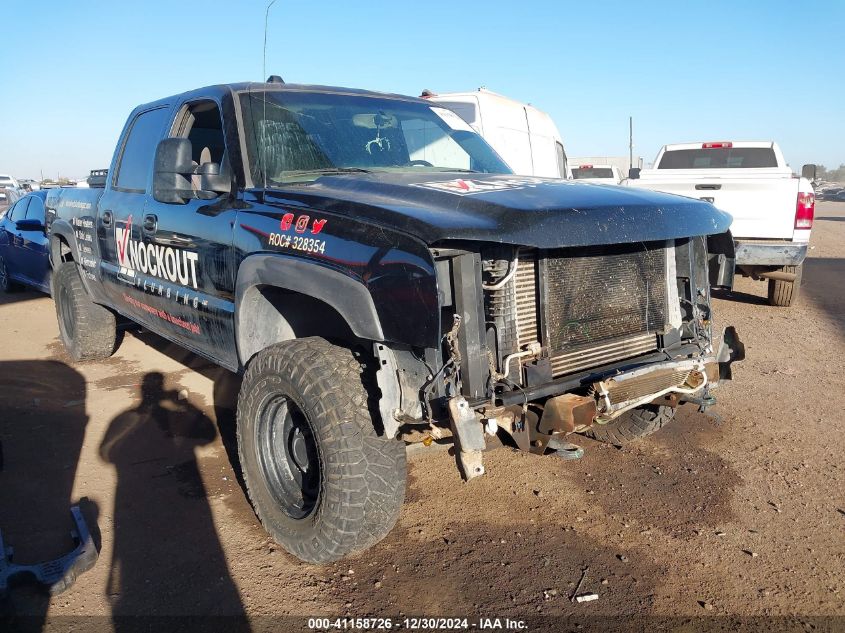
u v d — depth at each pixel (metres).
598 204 2.86
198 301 3.75
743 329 7.82
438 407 2.60
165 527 3.40
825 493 3.79
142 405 5.12
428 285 2.46
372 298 2.63
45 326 7.95
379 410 2.79
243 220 3.34
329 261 2.80
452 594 2.89
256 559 3.13
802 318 8.47
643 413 4.11
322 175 3.56
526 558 3.16
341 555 2.92
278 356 2.99
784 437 4.58
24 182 30.58
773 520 3.51
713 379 3.45
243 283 3.27
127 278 4.64
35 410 5.02
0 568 2.84
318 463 2.98
